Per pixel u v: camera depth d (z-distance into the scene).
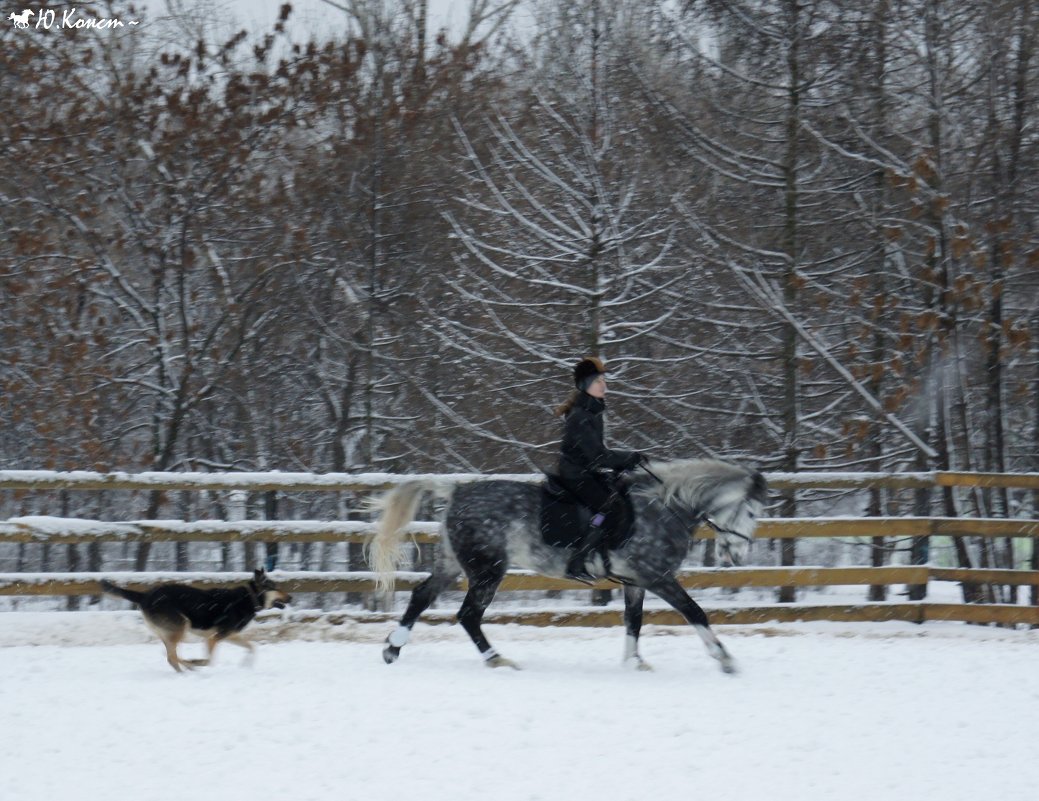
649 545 10.51
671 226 17.66
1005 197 16.20
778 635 13.19
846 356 17.06
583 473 10.41
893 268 18.27
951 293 15.34
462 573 11.06
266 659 11.27
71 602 16.69
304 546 16.91
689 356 18.20
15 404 19.23
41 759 7.51
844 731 8.52
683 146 17.48
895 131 16.53
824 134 17.25
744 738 8.24
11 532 12.95
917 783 7.25
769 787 7.11
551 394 18.64
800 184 17.58
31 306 19.34
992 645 12.53
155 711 8.75
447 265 20.17
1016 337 15.17
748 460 17.14
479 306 19.03
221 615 10.47
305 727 8.29
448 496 11.00
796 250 17.16
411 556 15.02
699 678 10.41
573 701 9.24
